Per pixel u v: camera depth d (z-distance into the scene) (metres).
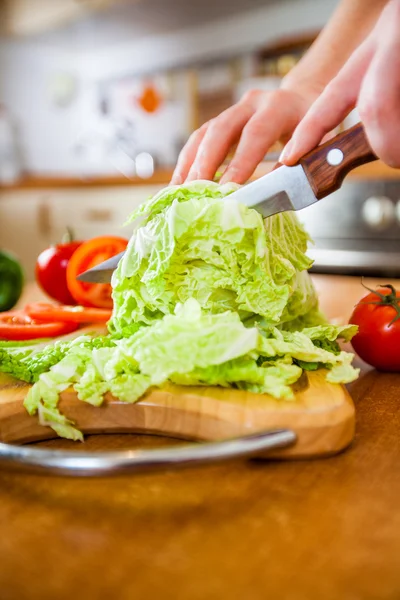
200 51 3.71
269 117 0.98
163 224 0.72
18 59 3.99
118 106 4.20
